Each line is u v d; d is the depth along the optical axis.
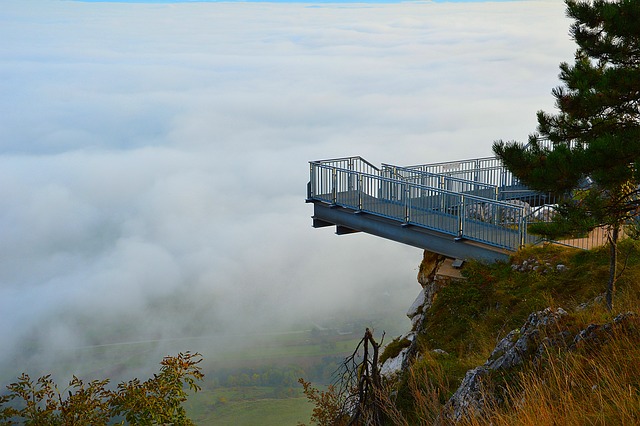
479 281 15.74
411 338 16.23
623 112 9.77
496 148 9.88
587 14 10.01
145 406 7.00
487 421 5.45
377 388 7.26
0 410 6.77
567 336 6.73
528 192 21.75
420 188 19.34
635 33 9.54
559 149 9.24
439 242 18.66
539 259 15.55
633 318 6.16
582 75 10.08
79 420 6.89
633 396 4.72
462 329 14.49
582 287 13.57
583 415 4.71
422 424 6.56
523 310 13.58
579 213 9.52
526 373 6.36
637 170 8.38
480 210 18.48
